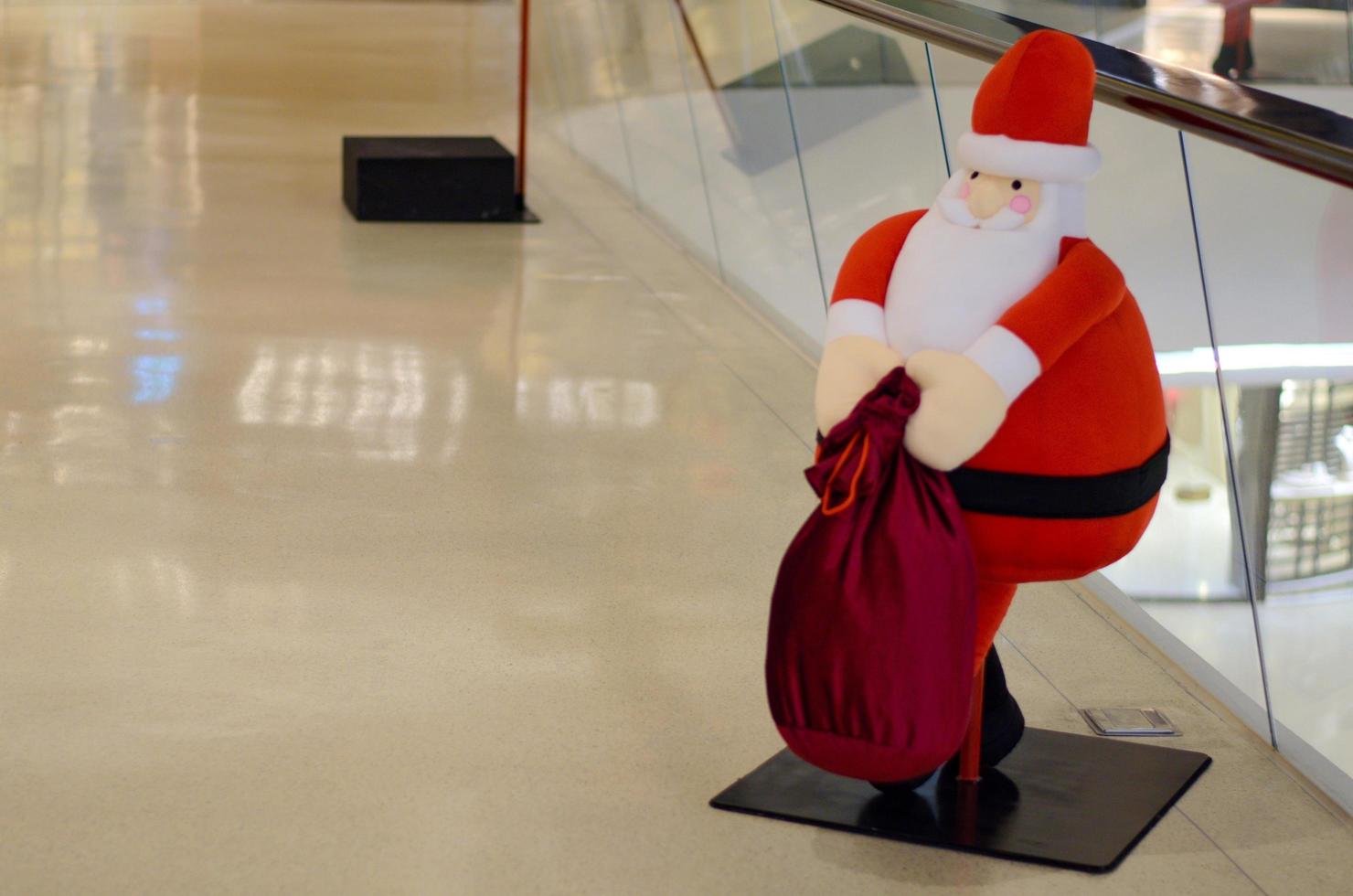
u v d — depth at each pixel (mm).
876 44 4664
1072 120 2141
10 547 3521
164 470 4074
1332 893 2326
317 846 2383
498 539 3707
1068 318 2086
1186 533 3057
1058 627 3309
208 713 2799
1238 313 2734
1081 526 2186
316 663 3020
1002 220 2154
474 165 7672
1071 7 7613
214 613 3229
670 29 7410
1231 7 7527
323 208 7848
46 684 2881
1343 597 2500
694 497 4055
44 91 11023
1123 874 2357
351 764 2637
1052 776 2623
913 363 2121
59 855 2330
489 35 16344
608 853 2385
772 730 2818
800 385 5152
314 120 10648
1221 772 2693
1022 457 2152
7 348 5109
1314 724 2635
